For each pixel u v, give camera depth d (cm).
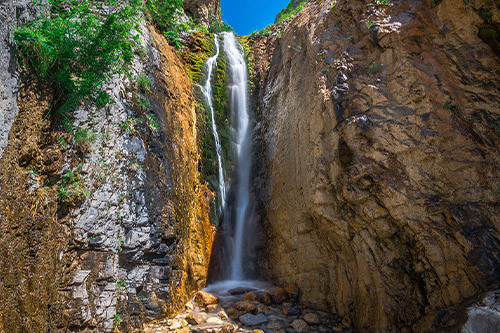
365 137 468
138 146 507
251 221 776
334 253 532
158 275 490
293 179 622
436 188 404
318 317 500
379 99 471
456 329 326
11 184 298
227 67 967
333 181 496
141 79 568
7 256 278
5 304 269
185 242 586
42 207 333
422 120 430
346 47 556
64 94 402
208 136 796
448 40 452
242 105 938
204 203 705
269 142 783
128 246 447
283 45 842
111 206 428
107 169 434
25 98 336
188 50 912
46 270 325
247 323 482
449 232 383
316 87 561
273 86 839
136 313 440
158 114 589
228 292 612
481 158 387
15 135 315
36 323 299
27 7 361
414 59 461
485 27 426
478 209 372
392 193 427
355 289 482
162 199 529
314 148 536
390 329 404
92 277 380
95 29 440
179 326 455
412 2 495
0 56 300
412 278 412
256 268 726
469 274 358
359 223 467
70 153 392
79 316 346
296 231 602
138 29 567
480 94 414
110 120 460
